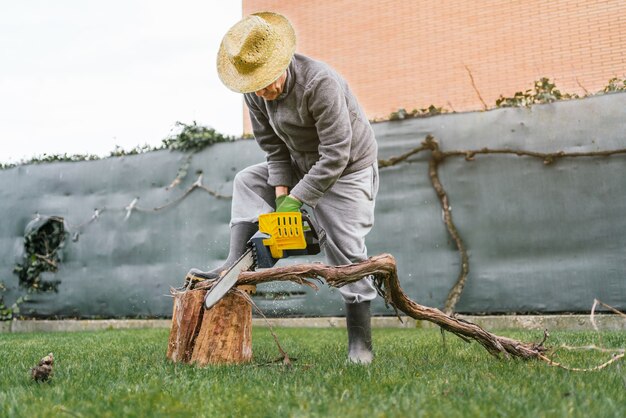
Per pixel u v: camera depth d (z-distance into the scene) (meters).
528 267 6.04
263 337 5.15
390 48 11.23
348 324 3.12
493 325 6.10
